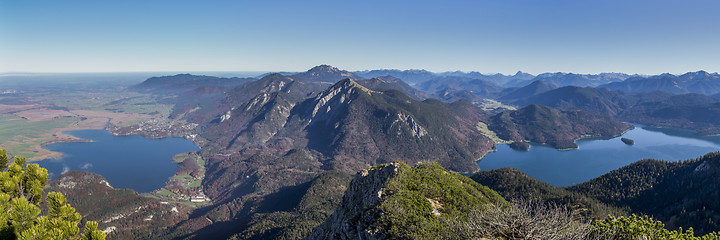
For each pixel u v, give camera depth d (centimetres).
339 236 6544
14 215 2486
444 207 6575
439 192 7300
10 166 3072
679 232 4491
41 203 3108
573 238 2828
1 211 2538
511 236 2881
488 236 3014
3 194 2605
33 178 3112
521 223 2875
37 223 2597
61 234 2514
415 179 7812
